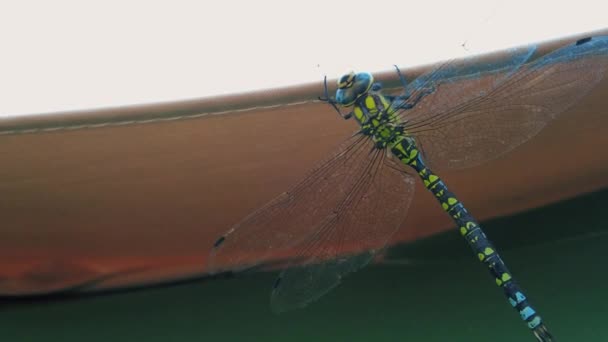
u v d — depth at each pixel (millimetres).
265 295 418
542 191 406
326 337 408
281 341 408
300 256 391
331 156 388
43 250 399
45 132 365
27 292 409
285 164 385
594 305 406
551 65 380
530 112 387
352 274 422
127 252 404
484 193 406
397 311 413
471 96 390
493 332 406
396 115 394
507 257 419
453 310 411
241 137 374
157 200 387
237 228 385
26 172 374
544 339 391
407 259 421
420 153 398
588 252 416
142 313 414
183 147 373
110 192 382
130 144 370
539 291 410
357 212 396
